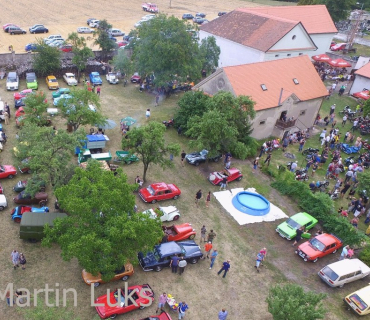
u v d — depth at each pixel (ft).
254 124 134.92
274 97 137.28
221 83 135.64
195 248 81.56
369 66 188.03
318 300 63.52
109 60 191.72
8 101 146.10
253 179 116.16
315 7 225.97
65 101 117.29
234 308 72.08
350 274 79.82
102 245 63.00
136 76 183.52
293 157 131.75
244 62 190.70
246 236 91.97
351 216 106.42
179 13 332.39
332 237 89.92
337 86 202.28
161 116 148.77
